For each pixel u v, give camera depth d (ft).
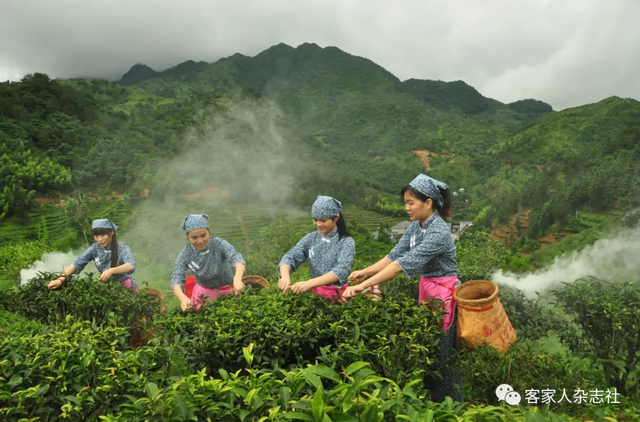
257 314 10.45
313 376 6.25
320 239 13.70
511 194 402.11
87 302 15.16
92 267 35.94
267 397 6.66
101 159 330.54
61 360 8.63
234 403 6.92
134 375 8.47
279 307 11.16
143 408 6.81
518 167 552.82
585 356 13.57
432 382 11.83
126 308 15.20
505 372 10.61
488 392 10.91
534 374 11.04
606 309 12.80
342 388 5.94
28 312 16.51
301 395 7.38
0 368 8.34
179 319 10.82
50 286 16.60
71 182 292.81
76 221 89.86
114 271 17.38
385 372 9.59
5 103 368.68
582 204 300.40
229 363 10.30
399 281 15.03
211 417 6.64
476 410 6.49
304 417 5.79
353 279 12.94
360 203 417.28
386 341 9.74
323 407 5.69
